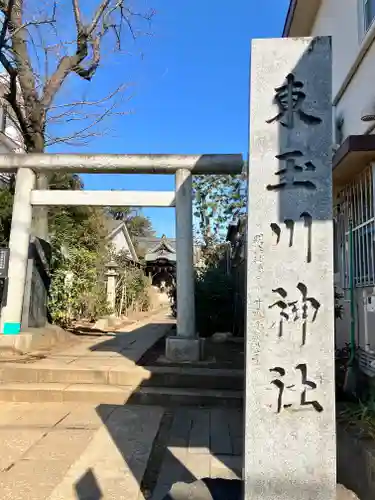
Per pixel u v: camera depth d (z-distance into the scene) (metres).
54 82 8.80
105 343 8.41
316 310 2.13
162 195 6.84
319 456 2.04
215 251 14.62
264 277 2.17
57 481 3.02
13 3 7.77
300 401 2.08
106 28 9.01
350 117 6.20
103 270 14.23
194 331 6.63
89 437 3.93
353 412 3.40
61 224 12.10
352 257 4.59
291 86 2.30
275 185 2.23
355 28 6.06
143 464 3.36
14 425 4.24
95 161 6.82
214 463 3.43
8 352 6.40
